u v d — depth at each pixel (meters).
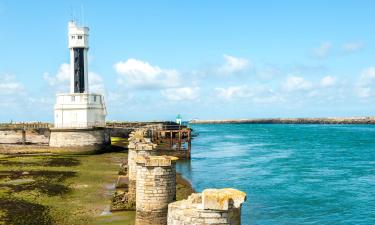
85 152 76.62
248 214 35.06
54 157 71.38
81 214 31.92
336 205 38.09
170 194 24.19
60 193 39.75
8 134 80.12
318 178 52.44
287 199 40.66
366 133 152.12
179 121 147.38
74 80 86.62
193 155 85.00
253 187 46.75
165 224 24.00
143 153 32.09
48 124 90.38
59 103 81.19
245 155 83.12
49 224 29.06
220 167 64.69
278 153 85.62
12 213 30.86
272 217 34.19
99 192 40.53
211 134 179.38
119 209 32.84
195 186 47.12
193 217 13.74
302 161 70.25
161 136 86.00
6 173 52.09
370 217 34.22
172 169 24.34
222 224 13.57
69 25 86.56
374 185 47.16
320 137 134.75
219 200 13.45
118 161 66.19
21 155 75.62
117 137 107.94
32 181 45.88
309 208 37.12
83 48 86.94
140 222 24.31
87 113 80.75
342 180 50.69
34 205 34.09
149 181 23.94
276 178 52.88
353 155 77.88
